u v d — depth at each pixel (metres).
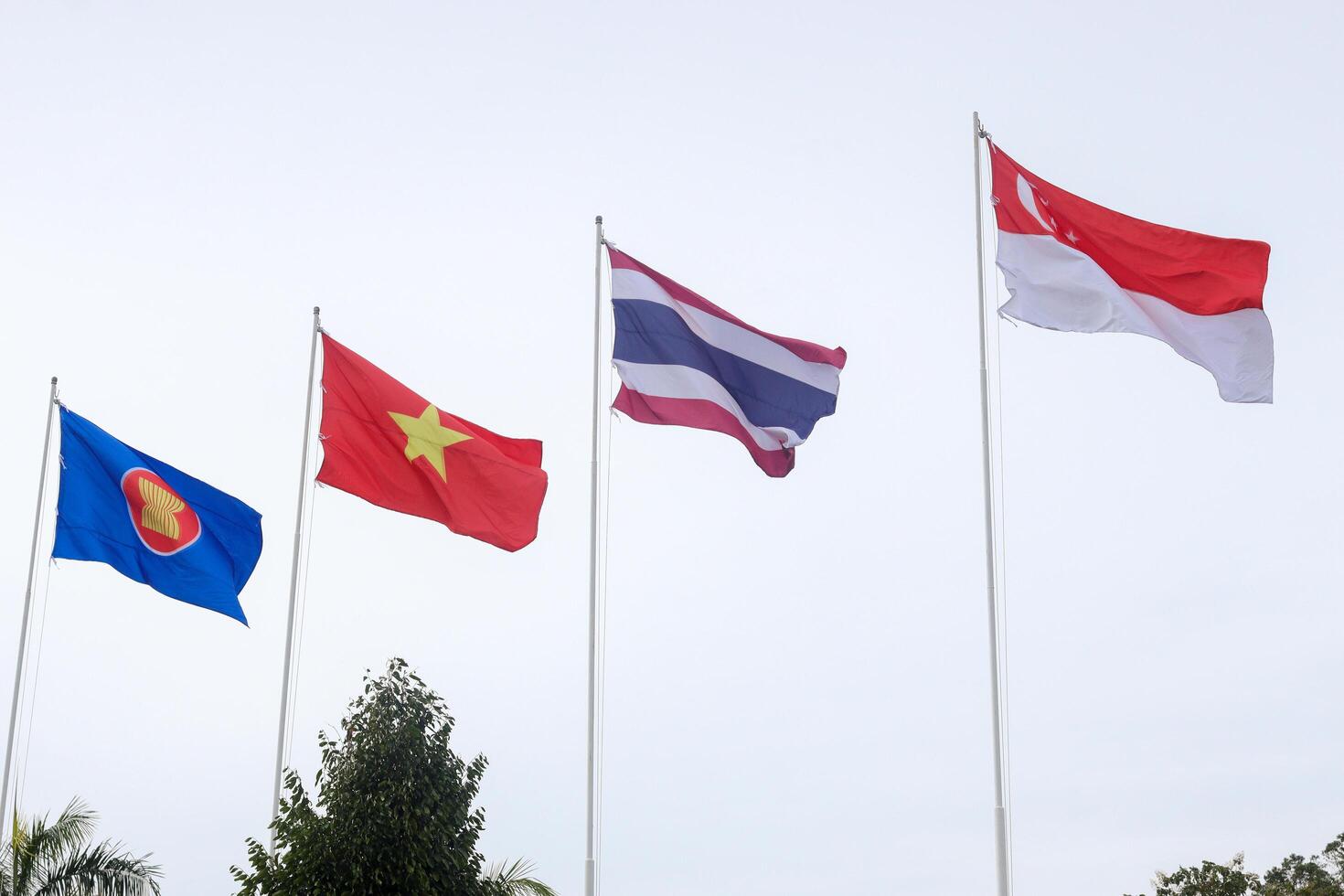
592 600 26.80
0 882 28.69
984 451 24.61
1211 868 54.78
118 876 29.16
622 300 27.41
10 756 31.72
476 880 24.55
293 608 29.88
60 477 30.56
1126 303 25.33
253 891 23.69
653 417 26.97
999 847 22.50
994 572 23.95
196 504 30.75
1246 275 25.48
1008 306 25.30
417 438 28.72
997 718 23.22
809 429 28.11
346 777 24.17
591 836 25.56
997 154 26.11
